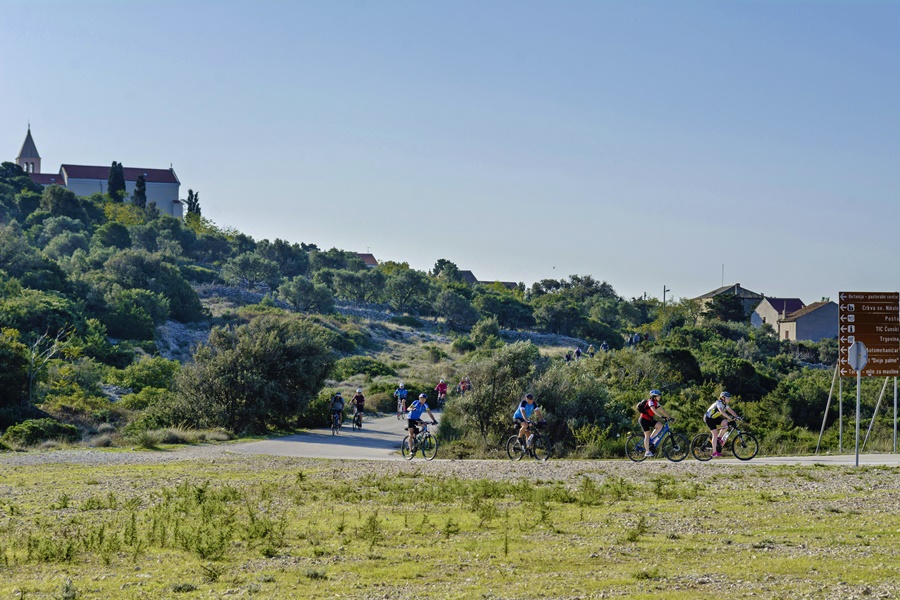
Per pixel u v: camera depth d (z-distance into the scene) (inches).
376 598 344.5
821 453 927.0
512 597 340.5
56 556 423.8
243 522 516.4
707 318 4685.0
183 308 3479.3
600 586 353.7
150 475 753.6
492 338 3585.1
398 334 3823.8
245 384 1262.3
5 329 1881.2
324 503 590.9
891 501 544.4
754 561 391.2
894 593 328.2
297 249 5772.6
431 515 534.9
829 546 419.2
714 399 1473.9
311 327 1421.0
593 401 1080.2
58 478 733.3
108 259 3668.8
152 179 7042.3
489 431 1082.7
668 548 425.4
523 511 538.6
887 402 1724.9
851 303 904.9
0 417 1306.6
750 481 654.5
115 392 1838.1
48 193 5231.3
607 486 631.2
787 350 4188.0
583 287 6510.8
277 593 354.9
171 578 384.5
